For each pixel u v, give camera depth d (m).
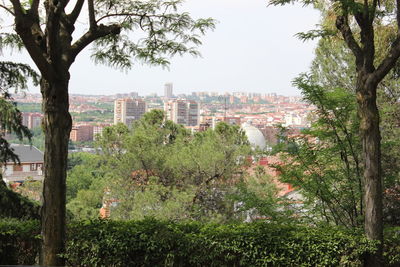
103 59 9.38
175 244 8.43
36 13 6.57
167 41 9.12
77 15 7.54
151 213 18.17
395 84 13.62
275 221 10.60
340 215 10.99
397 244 8.59
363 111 8.26
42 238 7.29
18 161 13.42
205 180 20.64
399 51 7.89
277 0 8.87
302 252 8.32
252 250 8.29
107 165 22.34
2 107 12.67
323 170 10.91
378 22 12.85
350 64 15.04
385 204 12.27
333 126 10.45
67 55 7.29
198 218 18.81
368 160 8.22
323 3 11.73
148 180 21.31
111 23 8.78
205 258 8.34
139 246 8.37
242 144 21.41
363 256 8.31
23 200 12.32
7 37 9.26
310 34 9.48
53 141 7.23
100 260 8.38
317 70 15.86
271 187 17.38
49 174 7.25
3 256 8.43
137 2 8.76
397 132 12.92
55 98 7.21
